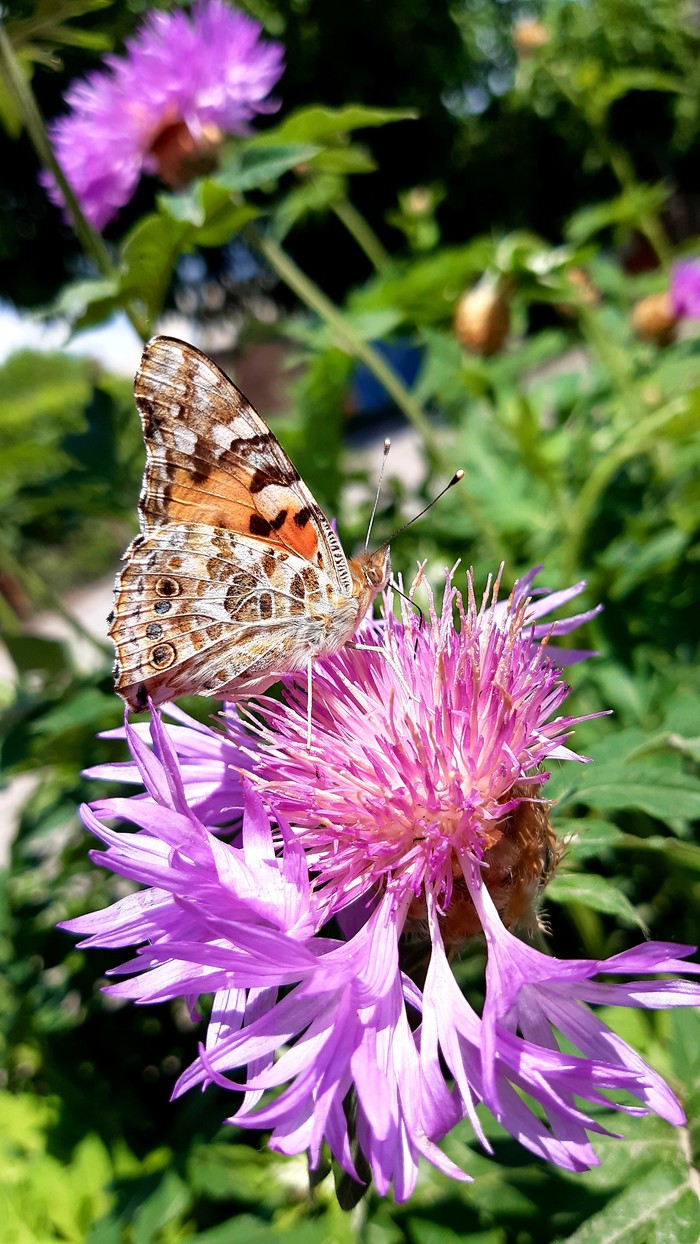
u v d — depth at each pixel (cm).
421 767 8
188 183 15
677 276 22
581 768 10
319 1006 7
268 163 12
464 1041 7
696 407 14
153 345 9
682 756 11
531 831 8
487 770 8
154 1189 11
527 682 9
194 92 15
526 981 7
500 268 19
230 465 9
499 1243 8
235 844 9
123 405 17
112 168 15
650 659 14
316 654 10
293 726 9
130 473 17
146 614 9
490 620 10
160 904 8
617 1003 7
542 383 21
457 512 18
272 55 15
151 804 7
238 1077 11
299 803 9
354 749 9
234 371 52
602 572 14
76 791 15
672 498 17
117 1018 15
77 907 16
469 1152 9
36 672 17
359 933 8
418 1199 9
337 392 20
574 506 17
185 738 10
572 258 18
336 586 10
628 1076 6
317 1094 7
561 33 34
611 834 9
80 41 13
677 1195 8
